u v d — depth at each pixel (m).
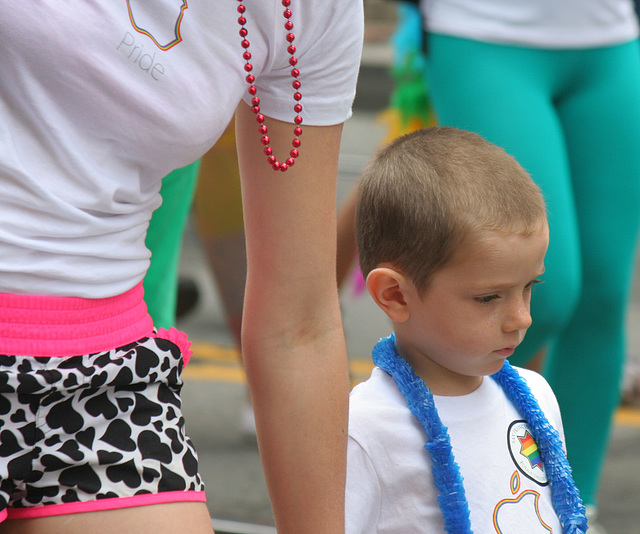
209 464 13.89
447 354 6.36
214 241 12.05
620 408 16.83
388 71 54.19
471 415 6.46
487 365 6.34
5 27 4.87
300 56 5.75
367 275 6.70
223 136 11.43
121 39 5.08
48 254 5.24
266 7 5.45
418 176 6.31
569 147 10.90
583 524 6.46
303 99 5.85
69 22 4.94
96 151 5.27
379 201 6.46
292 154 5.92
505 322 6.24
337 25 5.75
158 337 5.88
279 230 6.01
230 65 5.45
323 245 6.08
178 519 5.54
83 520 5.40
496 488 6.33
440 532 6.19
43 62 4.97
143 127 5.28
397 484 6.26
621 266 10.82
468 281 6.13
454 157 6.39
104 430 5.50
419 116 13.98
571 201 10.26
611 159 10.80
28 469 5.32
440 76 10.82
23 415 5.29
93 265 5.41
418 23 11.03
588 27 10.55
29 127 5.10
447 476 6.09
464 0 10.59
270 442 6.13
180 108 5.31
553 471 6.56
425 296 6.29
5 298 5.22
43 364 5.30
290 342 6.09
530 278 6.23
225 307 12.41
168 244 8.71
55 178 5.18
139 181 5.53
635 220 10.94
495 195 6.16
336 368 6.16
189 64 5.31
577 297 10.34
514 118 10.28
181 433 5.83
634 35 11.10
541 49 10.49
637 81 11.00
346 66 5.89
